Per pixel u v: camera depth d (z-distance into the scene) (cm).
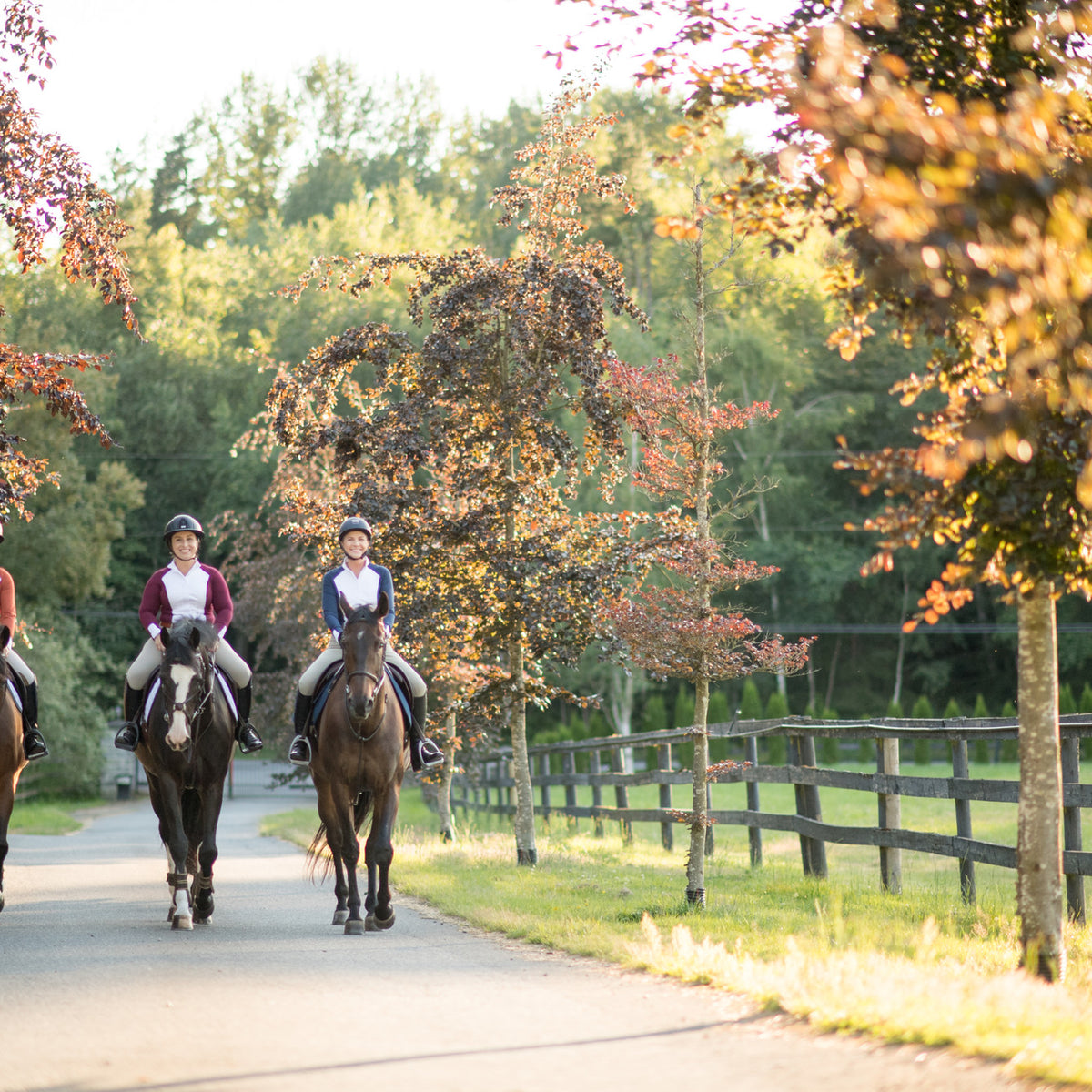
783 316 6644
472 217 9131
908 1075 584
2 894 1309
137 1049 656
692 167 1279
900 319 776
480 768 3319
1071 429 715
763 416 1239
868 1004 695
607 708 5888
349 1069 610
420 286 1847
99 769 5153
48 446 5019
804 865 1522
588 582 1672
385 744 1131
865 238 712
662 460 1260
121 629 7050
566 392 1783
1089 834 1956
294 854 2053
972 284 542
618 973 870
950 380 841
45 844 2448
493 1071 604
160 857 2064
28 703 1253
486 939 1049
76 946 1005
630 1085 578
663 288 6191
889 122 552
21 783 4628
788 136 764
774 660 1208
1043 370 620
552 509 1788
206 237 9719
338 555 1802
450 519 1727
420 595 1712
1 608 1207
